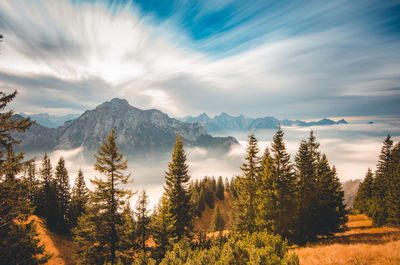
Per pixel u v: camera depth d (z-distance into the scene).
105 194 18.02
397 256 9.52
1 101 9.91
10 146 10.47
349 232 22.75
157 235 18.75
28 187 11.53
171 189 22.72
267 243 9.30
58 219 38.84
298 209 20.78
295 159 25.27
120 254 18.94
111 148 18.27
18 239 10.95
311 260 11.45
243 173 25.48
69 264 28.67
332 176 24.45
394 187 24.19
